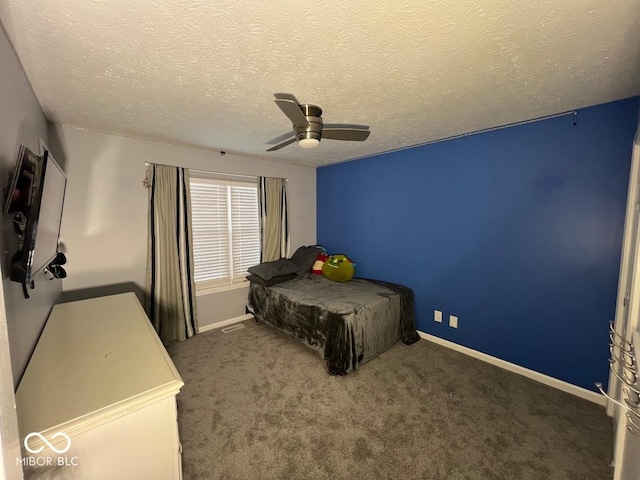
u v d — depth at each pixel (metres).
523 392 2.20
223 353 2.85
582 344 2.13
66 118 2.23
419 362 2.66
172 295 3.07
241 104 1.96
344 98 1.86
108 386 1.07
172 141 2.94
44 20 1.08
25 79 1.49
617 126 1.91
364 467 1.56
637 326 1.39
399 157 3.29
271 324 3.32
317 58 1.38
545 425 1.86
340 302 2.79
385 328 2.85
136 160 2.81
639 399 1.00
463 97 1.85
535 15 1.07
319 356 2.78
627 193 1.88
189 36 1.20
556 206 2.20
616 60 1.40
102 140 2.61
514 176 2.40
